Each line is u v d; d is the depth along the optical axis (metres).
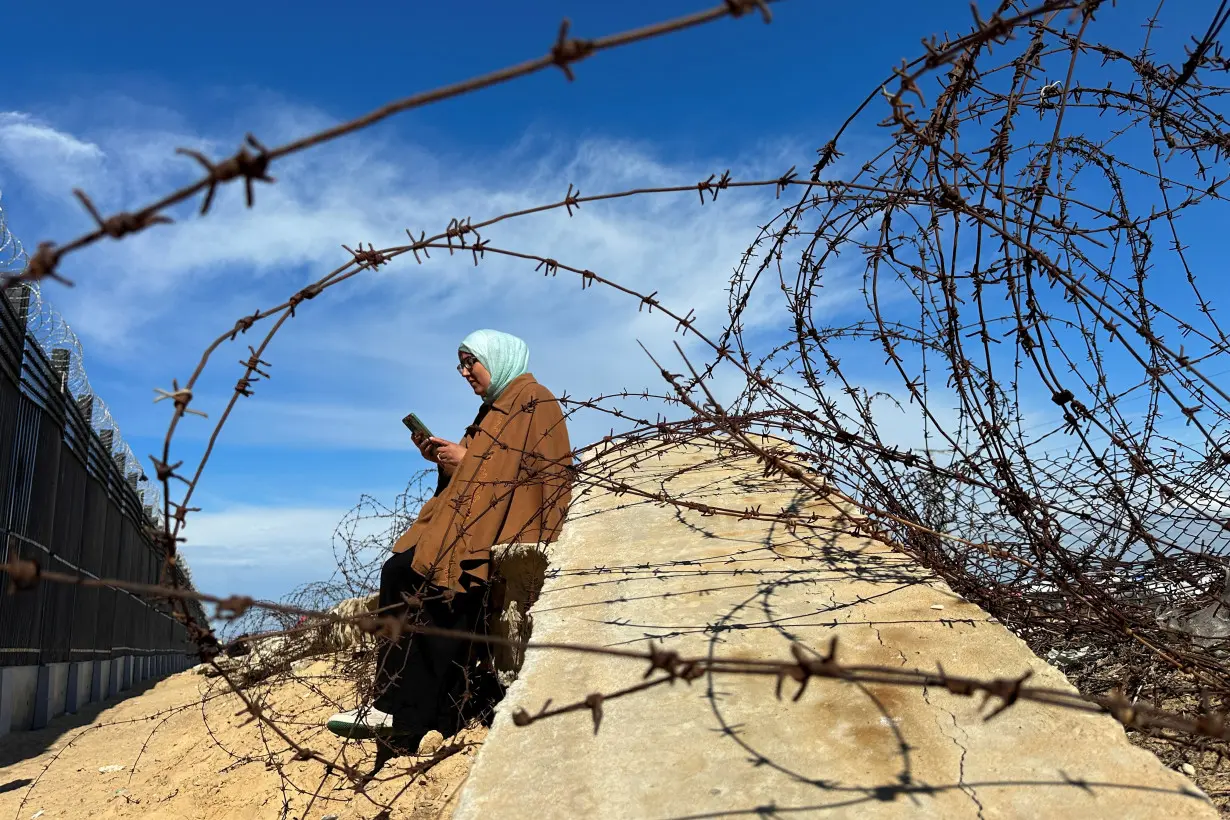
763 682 1.87
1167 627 2.27
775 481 3.21
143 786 4.32
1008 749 1.57
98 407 11.98
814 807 1.47
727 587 2.39
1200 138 2.51
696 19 1.03
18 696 7.73
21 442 7.69
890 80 1.84
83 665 10.61
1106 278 2.46
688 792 1.54
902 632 2.02
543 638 2.23
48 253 1.01
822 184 2.29
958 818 1.41
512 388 3.79
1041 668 1.81
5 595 7.22
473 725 3.32
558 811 1.54
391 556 3.49
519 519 3.44
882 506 2.72
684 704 1.82
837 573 2.41
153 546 1.86
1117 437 2.38
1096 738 1.57
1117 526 2.46
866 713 1.72
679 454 3.76
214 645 2.15
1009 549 2.57
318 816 3.06
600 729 1.77
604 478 3.07
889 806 1.45
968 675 1.81
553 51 1.04
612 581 2.54
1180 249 2.54
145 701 10.27
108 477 12.42
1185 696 2.24
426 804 2.65
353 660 3.40
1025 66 2.26
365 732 3.22
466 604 3.30
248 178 1.03
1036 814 1.40
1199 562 2.44
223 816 3.41
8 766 5.98
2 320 6.92
